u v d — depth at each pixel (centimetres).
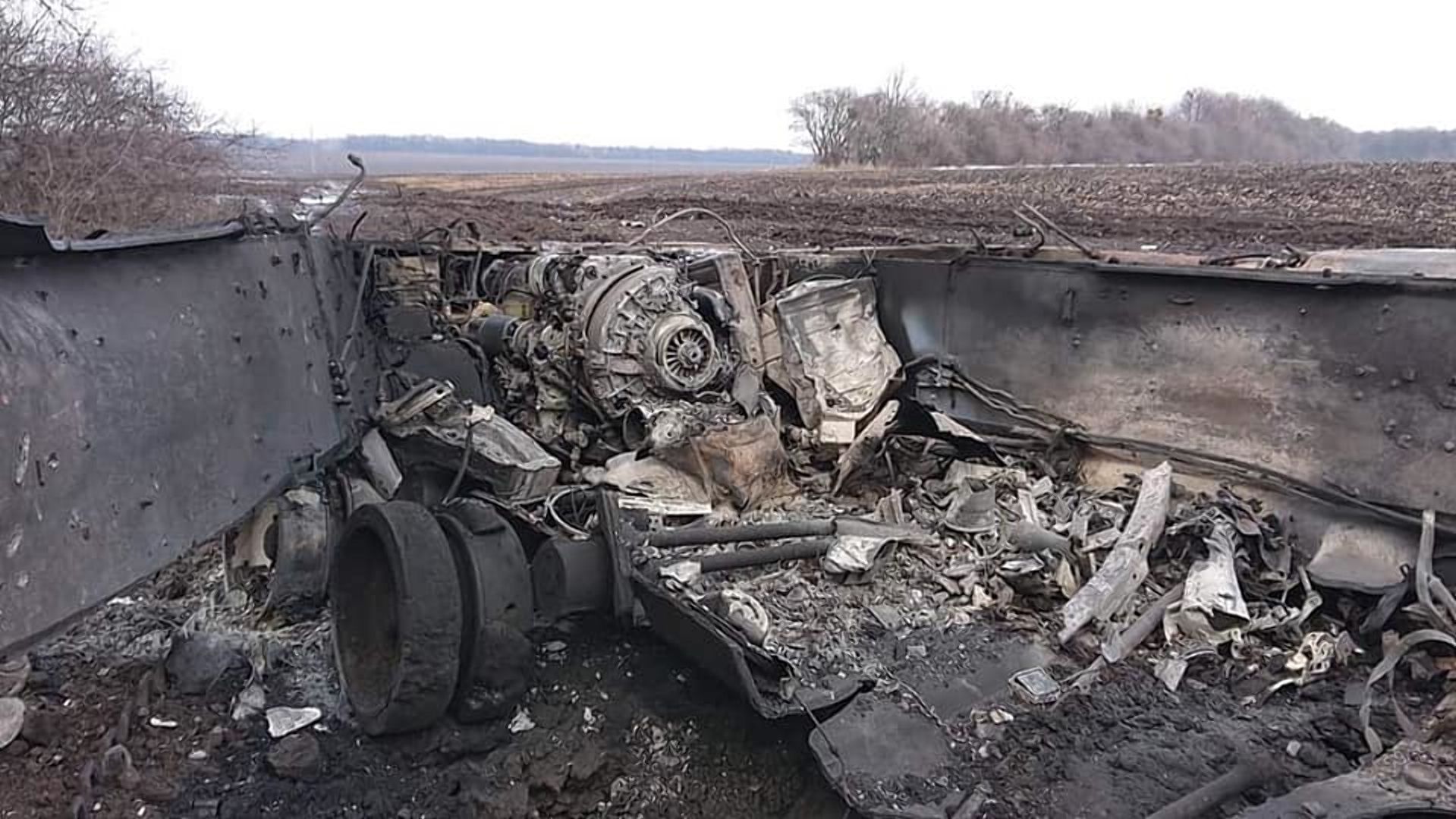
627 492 493
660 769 360
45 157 1019
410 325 585
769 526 446
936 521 479
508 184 3077
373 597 392
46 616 252
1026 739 331
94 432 281
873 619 398
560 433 554
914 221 1593
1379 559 393
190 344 344
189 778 346
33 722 357
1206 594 383
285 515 454
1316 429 414
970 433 534
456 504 411
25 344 259
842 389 557
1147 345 475
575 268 563
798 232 1419
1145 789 307
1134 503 459
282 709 382
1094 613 385
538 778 355
